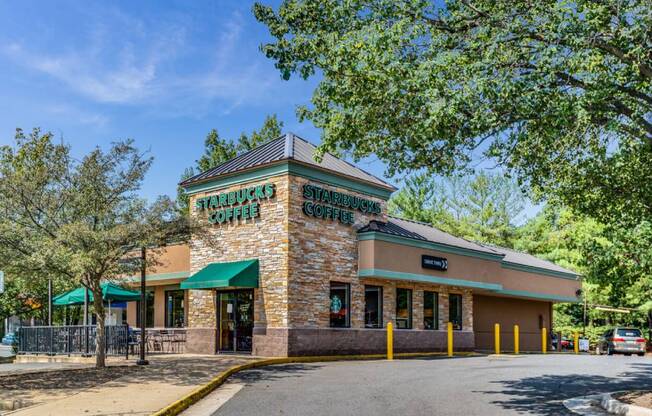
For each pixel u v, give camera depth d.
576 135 13.62
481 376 17.77
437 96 11.66
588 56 11.51
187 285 23.77
